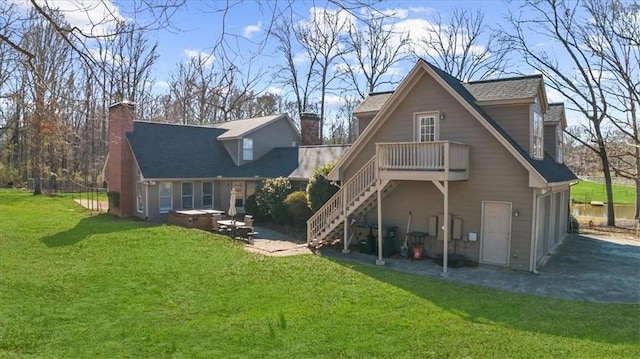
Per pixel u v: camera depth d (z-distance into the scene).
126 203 23.53
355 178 16.39
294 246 17.34
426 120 15.97
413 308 9.62
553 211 18.11
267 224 22.70
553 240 18.34
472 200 14.93
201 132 26.92
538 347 7.54
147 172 22.17
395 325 8.52
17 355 6.85
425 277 12.78
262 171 25.41
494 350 7.40
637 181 27.56
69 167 33.00
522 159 13.59
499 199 14.39
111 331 7.95
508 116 15.20
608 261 15.41
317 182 19.78
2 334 7.59
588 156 45.72
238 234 18.59
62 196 32.88
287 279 11.89
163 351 7.16
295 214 20.97
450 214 15.30
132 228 18.95
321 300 10.06
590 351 7.37
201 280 11.50
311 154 25.36
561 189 17.95
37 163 24.89
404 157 14.39
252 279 11.77
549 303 10.28
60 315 8.67
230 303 9.71
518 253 14.09
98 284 10.87
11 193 33.31
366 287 11.28
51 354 6.94
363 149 17.47
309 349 7.35
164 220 22.84
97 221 21.12
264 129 27.34
